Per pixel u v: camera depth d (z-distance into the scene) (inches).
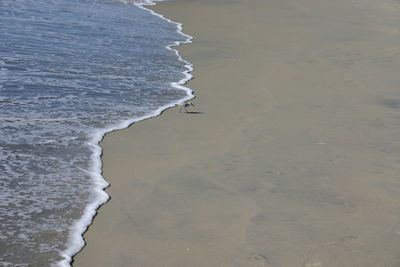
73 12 754.2
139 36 655.1
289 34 722.2
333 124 379.9
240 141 341.4
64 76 446.3
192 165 303.9
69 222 239.1
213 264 212.1
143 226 239.5
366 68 549.3
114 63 509.7
